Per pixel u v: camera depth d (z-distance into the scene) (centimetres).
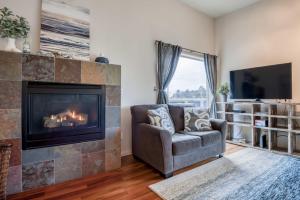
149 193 186
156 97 343
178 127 309
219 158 288
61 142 211
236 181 209
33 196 179
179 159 233
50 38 231
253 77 369
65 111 223
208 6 404
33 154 194
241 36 410
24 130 189
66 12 244
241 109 402
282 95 329
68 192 187
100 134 239
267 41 367
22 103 189
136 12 316
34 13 226
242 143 365
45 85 201
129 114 309
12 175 183
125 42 302
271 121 325
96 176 226
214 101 431
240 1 381
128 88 307
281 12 348
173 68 358
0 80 176
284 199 172
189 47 405
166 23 361
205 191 188
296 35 329
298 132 288
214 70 445
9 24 198
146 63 329
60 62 209
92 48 267
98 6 273
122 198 176
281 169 241
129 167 254
